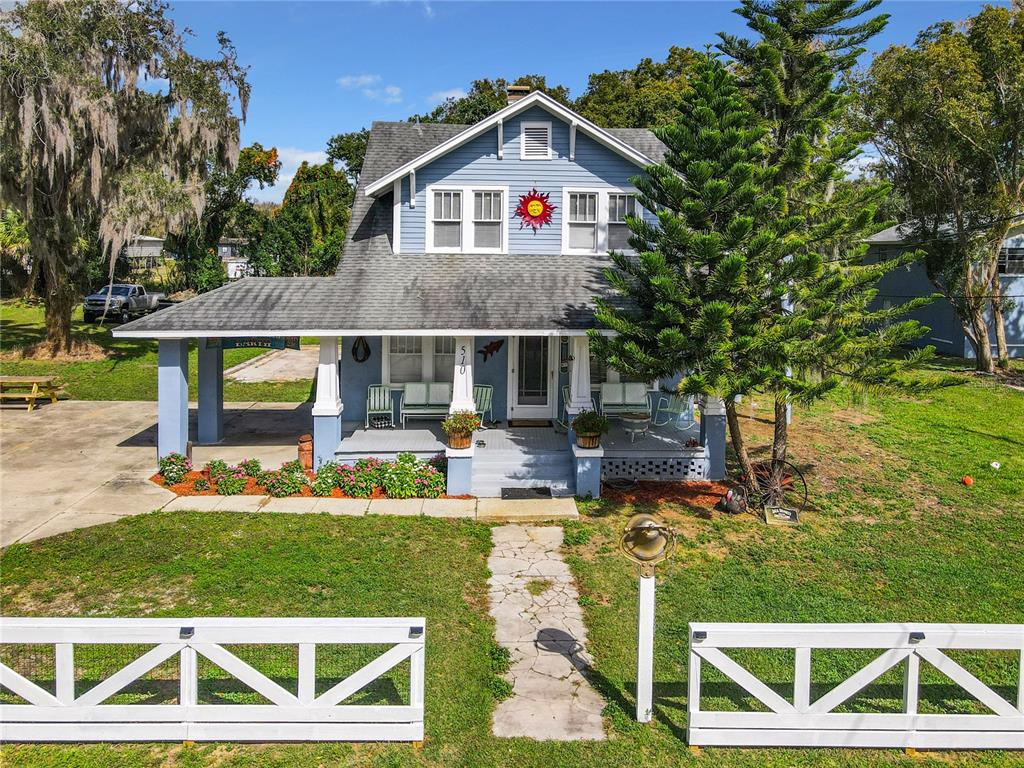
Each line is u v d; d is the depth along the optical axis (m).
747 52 12.96
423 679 6.60
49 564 10.13
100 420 19.12
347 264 15.55
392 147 18.47
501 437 15.23
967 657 8.25
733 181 11.08
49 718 6.44
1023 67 24.03
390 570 10.14
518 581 10.00
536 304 14.16
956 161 25.81
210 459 15.16
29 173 23.72
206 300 14.23
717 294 11.62
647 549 6.74
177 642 6.41
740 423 19.56
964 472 15.33
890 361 12.07
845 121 24.66
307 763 6.28
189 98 26.23
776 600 9.49
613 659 7.99
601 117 42.44
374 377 16.64
